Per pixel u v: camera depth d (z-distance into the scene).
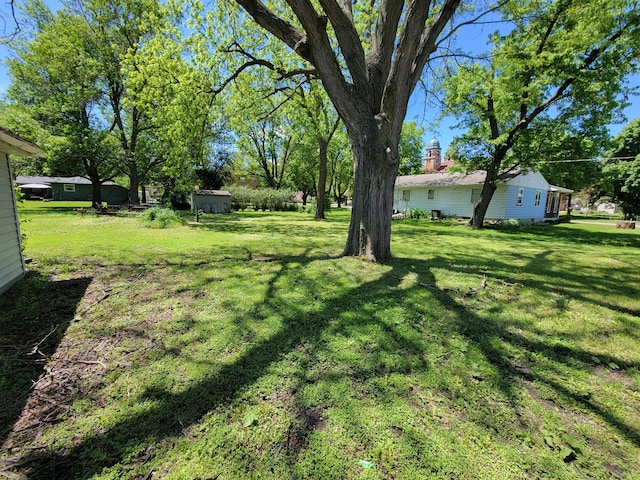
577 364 2.32
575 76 9.54
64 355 2.33
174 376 2.08
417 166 32.25
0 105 15.01
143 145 17.73
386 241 5.42
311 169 30.42
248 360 2.28
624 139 22.64
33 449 1.48
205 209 19.52
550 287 4.18
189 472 1.38
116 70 15.72
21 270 4.16
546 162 11.95
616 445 1.58
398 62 4.43
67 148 15.89
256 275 4.48
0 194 3.67
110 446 1.51
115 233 8.73
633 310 3.37
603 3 7.68
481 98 11.91
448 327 2.86
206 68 7.52
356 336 2.65
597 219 24.02
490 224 15.60
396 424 1.68
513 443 1.57
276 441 1.56
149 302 3.41
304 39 4.51
